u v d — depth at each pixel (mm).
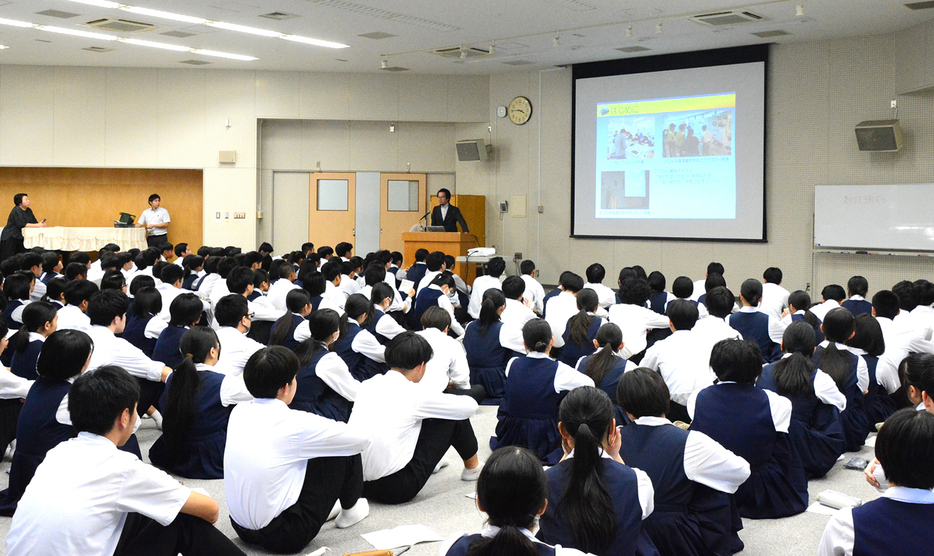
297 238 13109
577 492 2041
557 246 12148
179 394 3662
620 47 10516
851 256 9734
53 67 12211
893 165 9406
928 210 9039
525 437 3953
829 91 9836
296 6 8602
